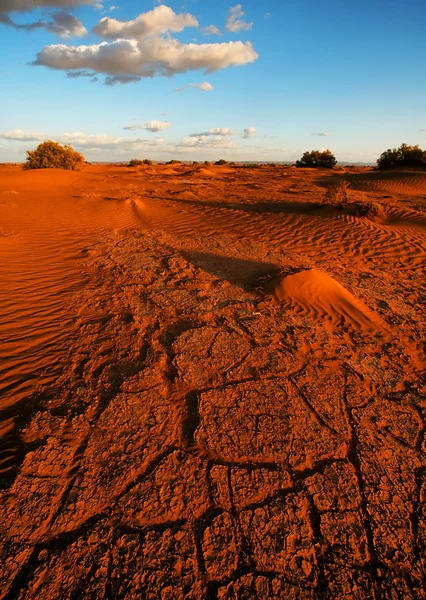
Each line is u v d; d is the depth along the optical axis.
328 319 5.26
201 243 8.94
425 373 4.18
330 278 6.18
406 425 3.32
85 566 2.07
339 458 2.90
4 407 3.20
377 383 3.90
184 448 2.91
